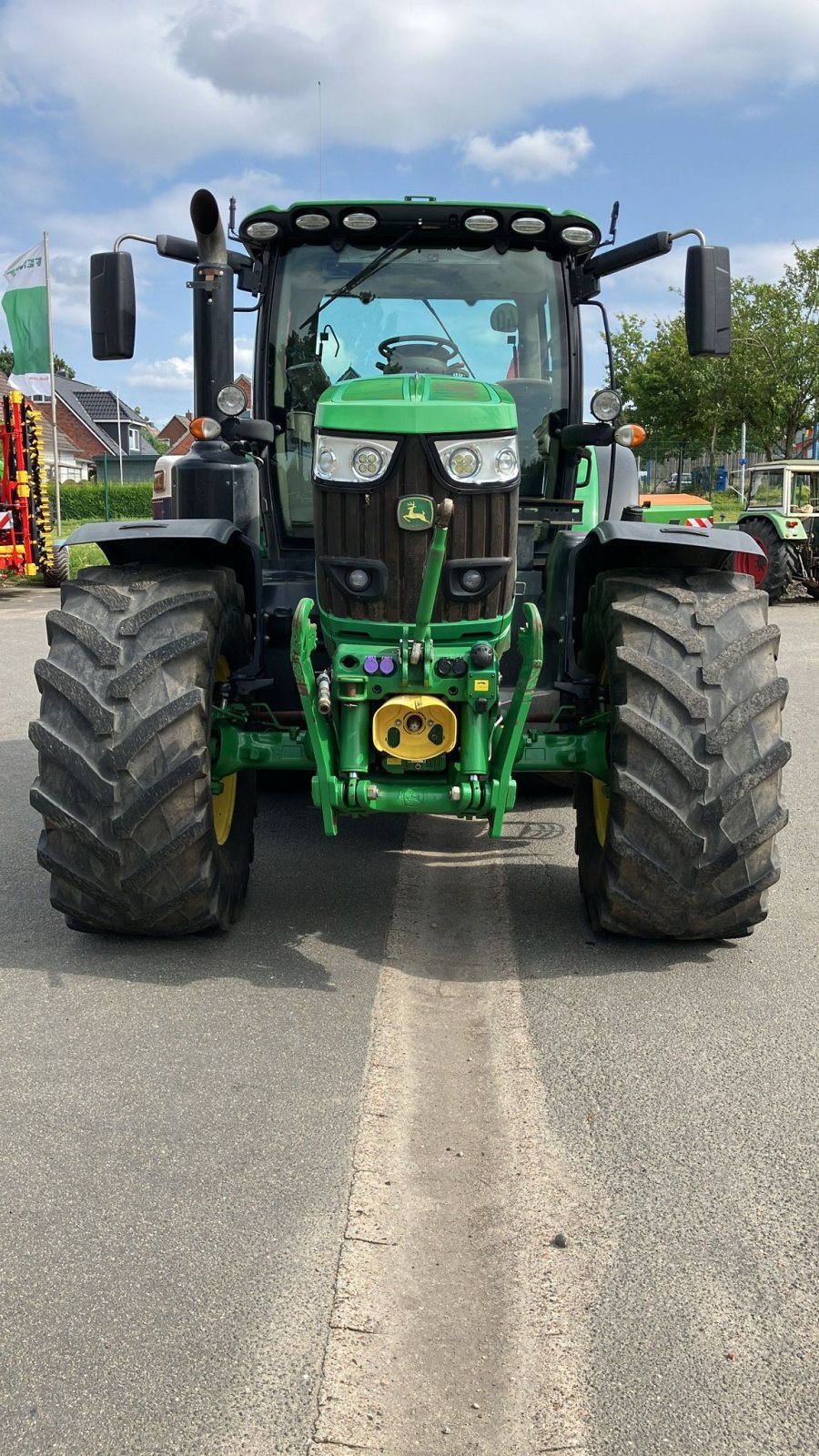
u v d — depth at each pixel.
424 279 4.99
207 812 3.63
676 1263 2.33
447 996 3.60
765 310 28.83
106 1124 2.80
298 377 5.01
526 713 3.57
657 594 3.77
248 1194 2.53
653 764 3.58
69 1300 2.21
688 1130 2.81
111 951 3.88
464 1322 2.17
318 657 4.67
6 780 6.41
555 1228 2.44
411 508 3.44
